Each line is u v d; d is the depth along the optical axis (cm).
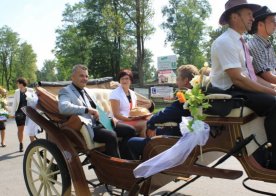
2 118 967
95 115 456
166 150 339
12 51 9412
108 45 4684
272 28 367
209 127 315
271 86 350
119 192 521
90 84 591
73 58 5431
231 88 332
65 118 452
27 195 543
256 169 295
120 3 4066
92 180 603
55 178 476
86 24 4744
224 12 342
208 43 5491
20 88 902
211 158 366
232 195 510
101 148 446
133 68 4472
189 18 5634
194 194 519
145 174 345
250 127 313
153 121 377
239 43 338
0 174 671
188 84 388
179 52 5772
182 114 358
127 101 546
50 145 446
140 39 3844
